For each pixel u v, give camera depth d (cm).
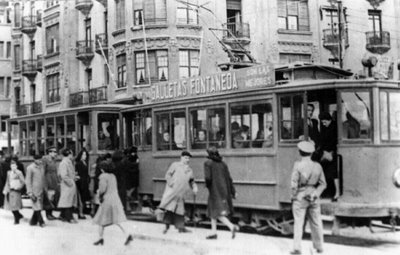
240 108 1418
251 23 3778
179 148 1627
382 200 1205
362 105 1231
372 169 1210
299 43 3844
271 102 1332
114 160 1669
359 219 1240
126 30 3703
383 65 1375
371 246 1145
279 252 1092
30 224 1673
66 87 4406
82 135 2067
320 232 1058
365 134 1223
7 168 2242
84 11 4256
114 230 1531
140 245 1311
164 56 3609
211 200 1282
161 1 3628
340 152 1229
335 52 3900
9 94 5812
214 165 1281
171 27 3600
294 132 1288
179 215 1409
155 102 1748
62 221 1756
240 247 1157
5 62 5812
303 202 1057
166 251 1220
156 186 1714
